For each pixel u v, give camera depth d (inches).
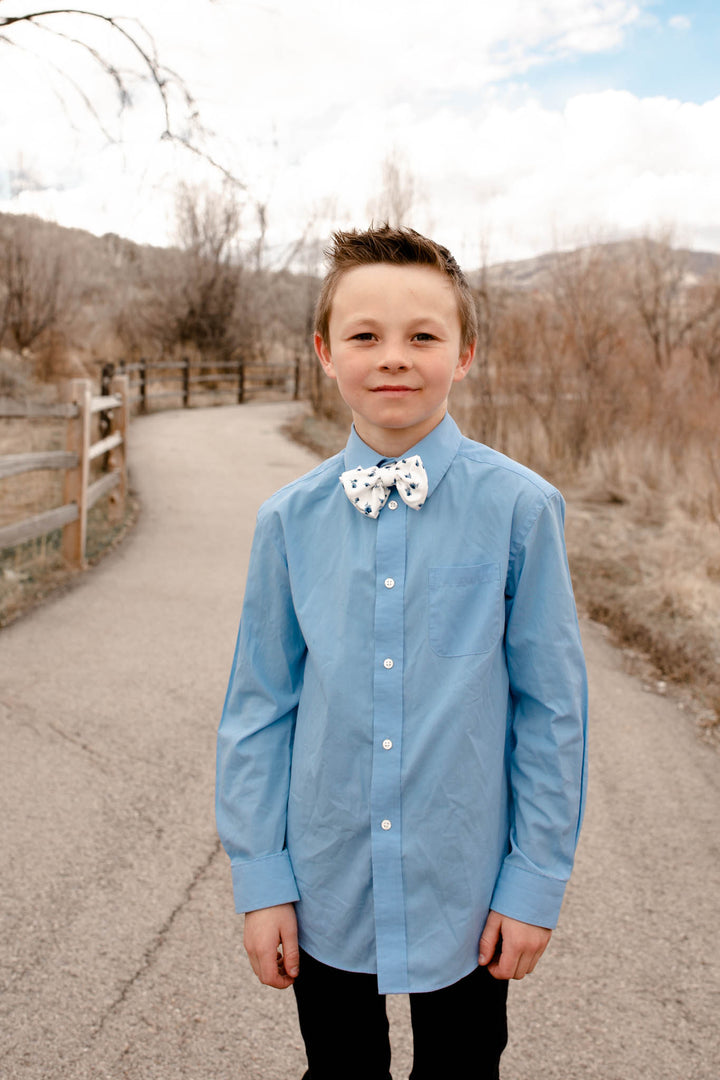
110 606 213.2
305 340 937.5
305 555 52.1
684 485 334.6
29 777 124.6
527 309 409.4
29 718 144.9
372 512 48.9
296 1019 80.5
